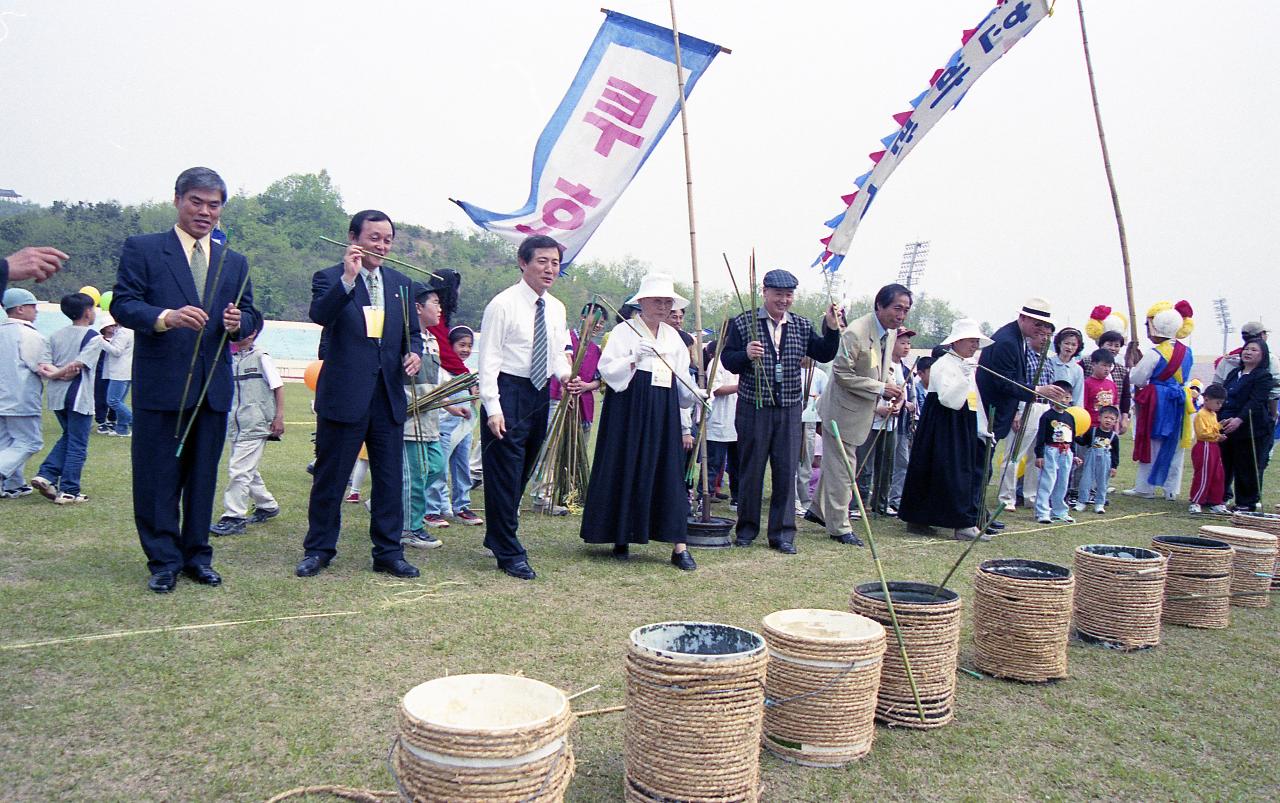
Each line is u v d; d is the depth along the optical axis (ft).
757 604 16.20
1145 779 9.94
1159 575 14.76
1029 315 24.17
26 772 8.68
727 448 29.32
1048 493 27.37
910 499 24.97
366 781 8.93
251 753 9.38
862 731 10.05
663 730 8.42
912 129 25.53
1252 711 12.17
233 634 12.92
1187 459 53.21
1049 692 12.60
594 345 26.66
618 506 19.06
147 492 14.88
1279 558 20.12
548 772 7.19
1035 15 23.82
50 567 15.93
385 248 16.88
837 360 23.13
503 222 22.45
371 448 17.08
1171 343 34.50
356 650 12.60
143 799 8.36
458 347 22.84
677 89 22.22
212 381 15.23
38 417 23.41
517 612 14.88
